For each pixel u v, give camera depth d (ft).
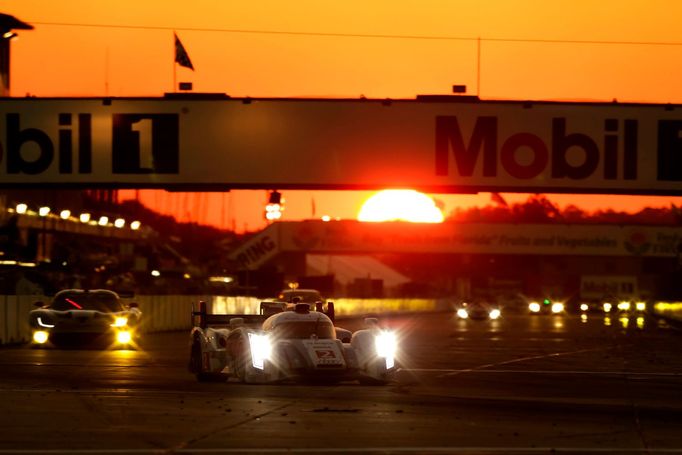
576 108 306.14
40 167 306.96
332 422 134.82
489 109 304.71
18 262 514.68
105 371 217.56
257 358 186.91
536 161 305.32
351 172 304.09
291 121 305.32
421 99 305.12
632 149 306.76
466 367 247.91
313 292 478.59
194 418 137.59
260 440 118.32
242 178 304.71
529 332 490.08
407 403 159.94
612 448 116.06
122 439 118.21
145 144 305.73
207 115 305.73
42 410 145.18
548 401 168.35
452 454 109.91
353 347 191.01
